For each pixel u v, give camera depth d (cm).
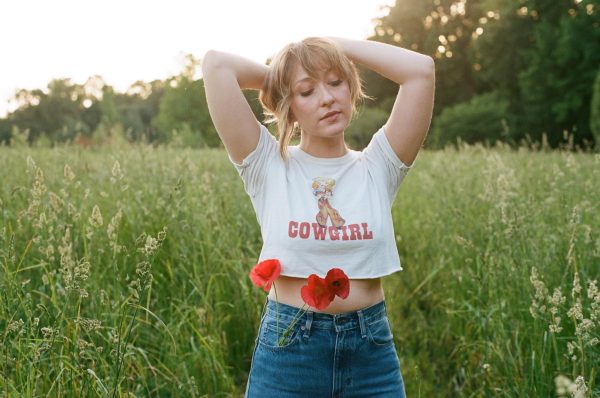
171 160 539
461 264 437
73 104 4312
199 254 390
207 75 209
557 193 444
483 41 3662
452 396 335
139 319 302
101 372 245
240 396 332
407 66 212
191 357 318
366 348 203
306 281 202
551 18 3212
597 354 257
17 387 213
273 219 206
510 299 319
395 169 215
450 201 534
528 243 338
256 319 381
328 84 204
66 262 233
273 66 210
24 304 236
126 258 335
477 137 3119
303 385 202
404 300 462
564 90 2933
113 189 433
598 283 306
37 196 277
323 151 212
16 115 4153
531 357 281
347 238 200
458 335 379
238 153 211
